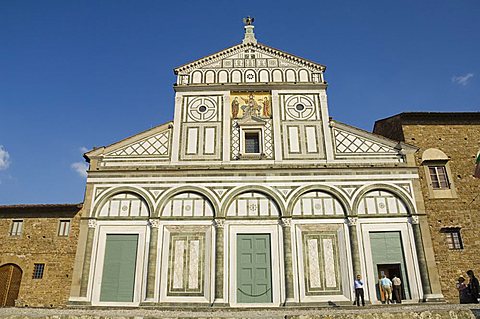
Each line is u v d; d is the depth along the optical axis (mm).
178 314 16906
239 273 24516
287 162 26984
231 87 29422
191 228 25422
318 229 25312
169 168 26703
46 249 30156
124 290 24203
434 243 25625
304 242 25031
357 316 13773
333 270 24500
